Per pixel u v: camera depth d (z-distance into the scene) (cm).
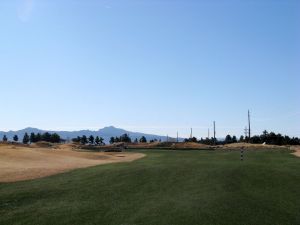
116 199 1761
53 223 1317
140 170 2881
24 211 1493
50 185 2153
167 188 2089
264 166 3244
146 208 1563
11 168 2977
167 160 4391
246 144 11556
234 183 2302
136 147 11200
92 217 1403
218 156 5447
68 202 1681
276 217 1459
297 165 3409
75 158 4781
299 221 1411
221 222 1360
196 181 2353
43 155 4541
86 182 2289
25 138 16825
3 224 1301
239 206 1633
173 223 1328
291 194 1961
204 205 1633
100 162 4328
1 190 1944
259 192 2011
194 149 9425
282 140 14038
